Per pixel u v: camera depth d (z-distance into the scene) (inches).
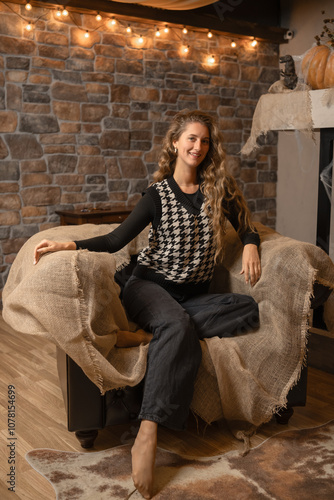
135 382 69.0
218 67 223.1
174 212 80.5
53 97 179.2
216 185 82.3
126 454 73.9
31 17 170.4
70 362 69.8
